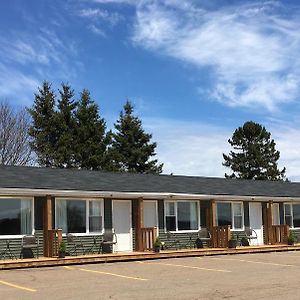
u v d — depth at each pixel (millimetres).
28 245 19828
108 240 22422
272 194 28469
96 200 22516
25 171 22703
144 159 55562
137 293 11906
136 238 23312
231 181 30766
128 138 55656
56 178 22484
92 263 19750
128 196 22781
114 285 13320
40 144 49062
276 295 11438
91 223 22234
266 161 64062
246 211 27641
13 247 19719
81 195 21391
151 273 16078
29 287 13078
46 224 20375
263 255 23125
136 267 18062
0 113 47562
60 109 51094
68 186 21328
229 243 24531
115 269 17438
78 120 51312
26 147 48688
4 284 13734
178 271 16594
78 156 49094
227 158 65938
